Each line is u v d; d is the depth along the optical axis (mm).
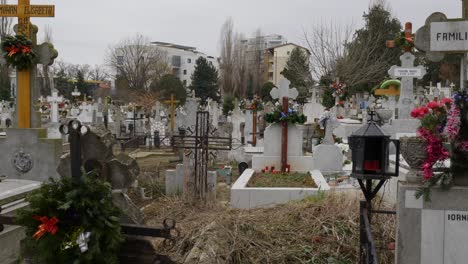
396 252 4254
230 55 66312
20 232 5898
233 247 5371
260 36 81875
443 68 44625
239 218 6203
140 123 26453
